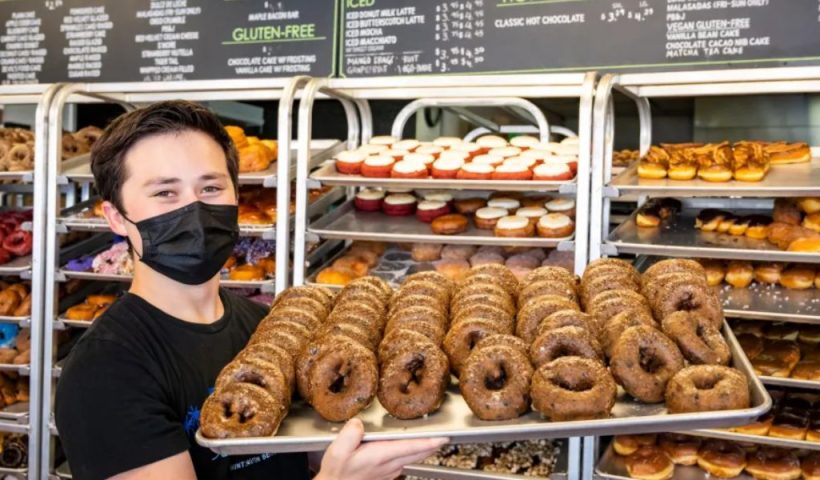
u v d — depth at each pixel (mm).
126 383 1279
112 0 3777
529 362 1237
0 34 3951
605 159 2641
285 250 2822
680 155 2740
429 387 1227
